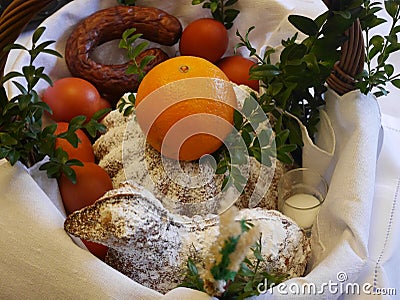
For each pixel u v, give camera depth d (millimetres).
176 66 432
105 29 560
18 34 384
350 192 424
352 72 459
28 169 419
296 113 473
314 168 481
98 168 454
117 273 362
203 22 562
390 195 478
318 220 450
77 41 553
